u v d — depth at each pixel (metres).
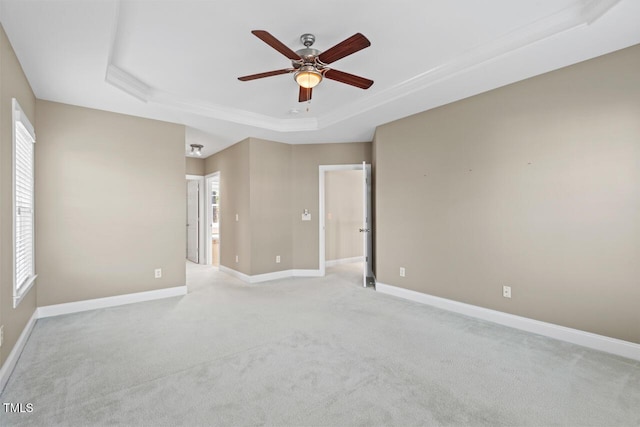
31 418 1.76
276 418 1.77
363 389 2.06
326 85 3.46
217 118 4.16
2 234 2.14
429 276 3.92
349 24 2.36
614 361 2.43
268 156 5.43
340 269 6.45
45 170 3.44
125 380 2.16
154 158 4.18
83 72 2.81
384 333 3.01
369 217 5.74
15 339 2.46
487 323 3.27
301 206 5.76
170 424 1.72
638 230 2.46
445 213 3.73
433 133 3.85
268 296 4.36
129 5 2.07
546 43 2.41
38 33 2.22
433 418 1.78
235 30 2.40
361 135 5.12
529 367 2.35
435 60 2.95
